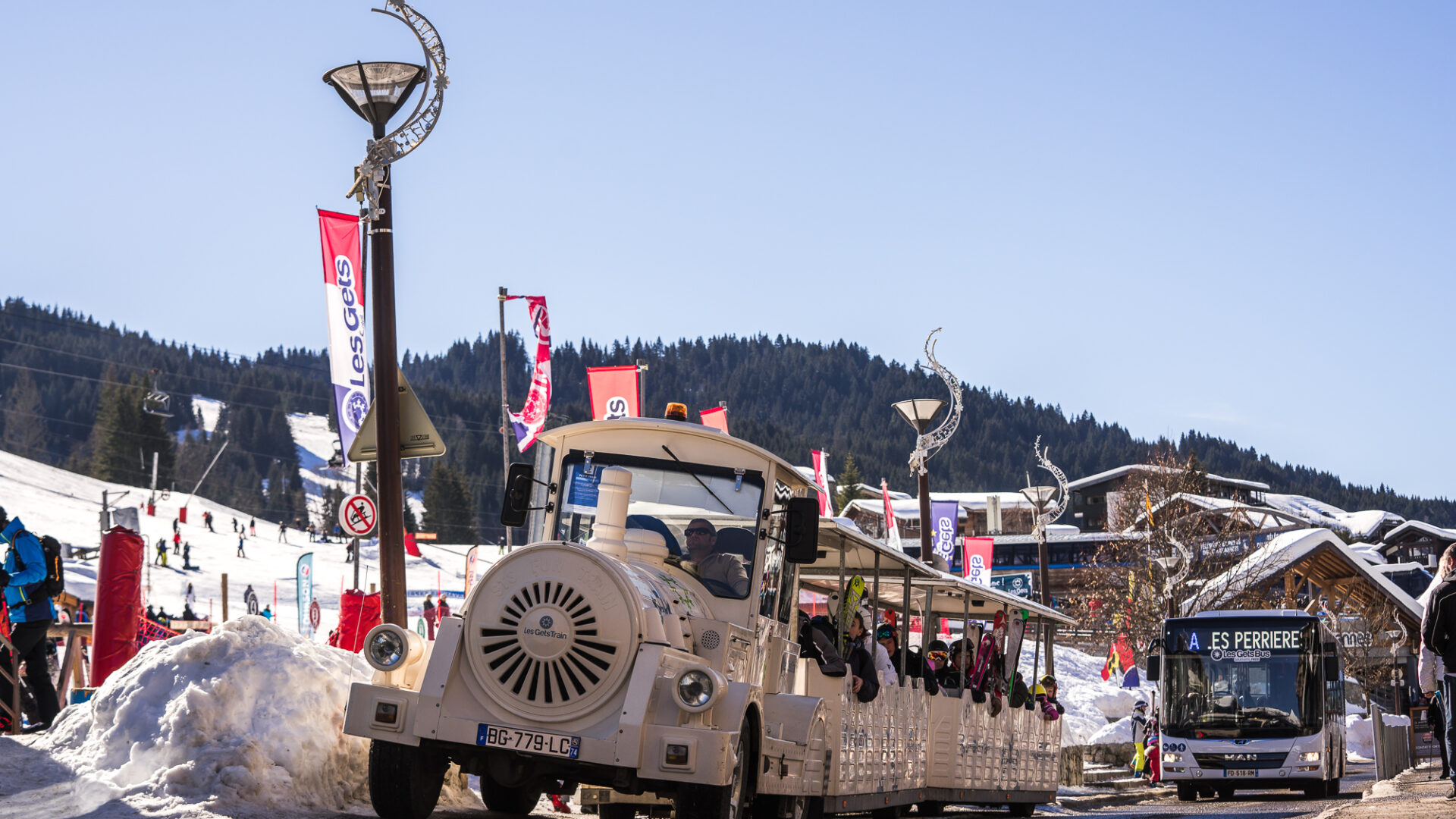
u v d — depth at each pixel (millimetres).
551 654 8578
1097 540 87125
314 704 10016
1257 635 27047
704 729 8344
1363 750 47812
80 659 15227
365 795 10281
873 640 14648
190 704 9352
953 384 29609
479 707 8680
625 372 25281
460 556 102188
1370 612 62281
